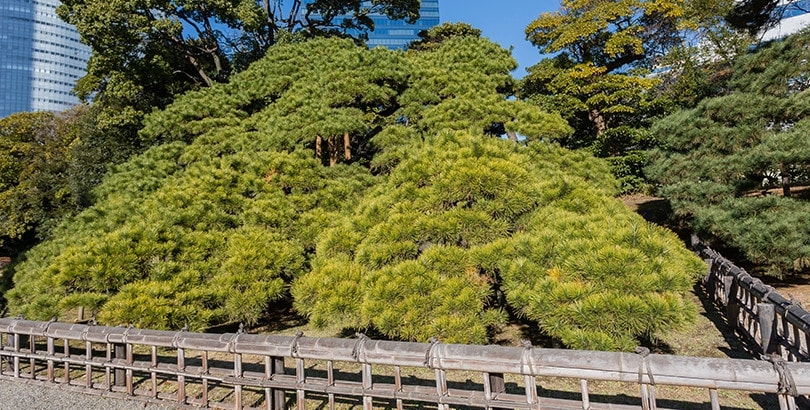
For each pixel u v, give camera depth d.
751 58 8.16
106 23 12.07
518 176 3.71
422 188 3.86
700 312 5.48
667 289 2.76
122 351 3.80
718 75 11.81
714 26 12.86
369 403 2.79
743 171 6.52
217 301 4.17
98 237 4.61
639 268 2.82
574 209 3.80
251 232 4.78
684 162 7.48
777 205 5.89
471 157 3.86
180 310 3.86
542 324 2.81
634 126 13.57
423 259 3.32
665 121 8.21
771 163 6.03
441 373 2.65
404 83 8.39
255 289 4.20
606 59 14.73
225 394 3.64
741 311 4.56
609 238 3.11
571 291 2.75
